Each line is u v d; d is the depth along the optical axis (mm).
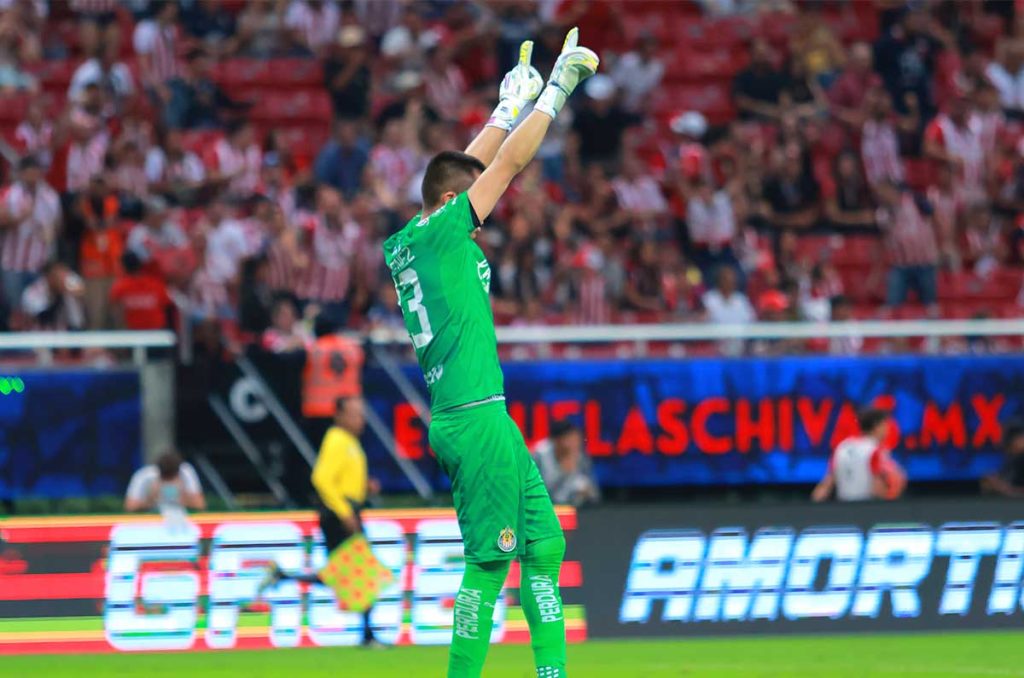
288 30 69562
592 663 32969
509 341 47938
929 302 62219
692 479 49750
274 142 62344
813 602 37656
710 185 63719
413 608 36812
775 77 69562
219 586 36312
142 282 51344
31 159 54531
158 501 42969
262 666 33031
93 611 35750
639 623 37031
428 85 67062
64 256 54344
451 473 22156
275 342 50344
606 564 37094
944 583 38125
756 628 37375
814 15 72250
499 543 21828
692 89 72250
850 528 38000
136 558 36156
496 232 58312
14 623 35438
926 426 50938
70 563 35844
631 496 50281
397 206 57938
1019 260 66562
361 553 36688
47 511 47656
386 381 48750
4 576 35500
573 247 57375
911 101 70375
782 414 50219
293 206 58875
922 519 38219
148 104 61562
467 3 71750
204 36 69562
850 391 50562
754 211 63438
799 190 64875
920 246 62031
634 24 74812
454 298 21844
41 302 52969
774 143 66875
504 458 21797
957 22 76125
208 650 36000
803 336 49219
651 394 49594
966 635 37562
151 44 65125
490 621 22156
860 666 32312
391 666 32812
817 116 68438
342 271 55375
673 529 37406
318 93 68562
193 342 49594
